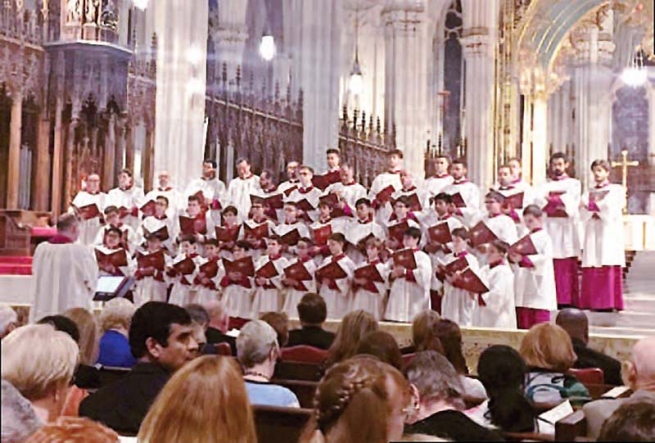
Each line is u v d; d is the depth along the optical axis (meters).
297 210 14.53
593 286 14.22
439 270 13.04
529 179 31.97
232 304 14.33
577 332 8.23
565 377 5.88
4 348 3.96
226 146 22.17
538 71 32.09
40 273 12.30
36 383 3.92
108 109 18.47
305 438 4.32
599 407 4.18
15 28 17.50
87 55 18.05
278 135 22.58
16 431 3.16
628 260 20.55
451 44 34.44
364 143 25.28
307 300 8.75
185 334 5.28
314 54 21.77
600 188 14.37
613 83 36.25
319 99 21.75
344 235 14.00
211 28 27.42
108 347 6.85
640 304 15.71
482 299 12.69
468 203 14.09
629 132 36.56
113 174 18.75
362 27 32.97
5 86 17.36
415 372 4.74
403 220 13.73
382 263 13.55
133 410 5.12
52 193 18.20
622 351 10.48
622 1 29.20
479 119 26.92
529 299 12.97
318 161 21.59
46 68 18.19
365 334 6.07
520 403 4.57
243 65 29.08
